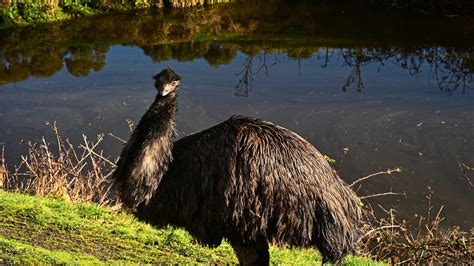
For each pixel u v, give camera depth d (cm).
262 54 2623
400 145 1786
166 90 819
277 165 757
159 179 817
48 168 1468
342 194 773
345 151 1582
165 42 2791
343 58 2578
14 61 2489
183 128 1870
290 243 759
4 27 2877
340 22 3133
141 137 821
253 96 2131
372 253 1202
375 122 1928
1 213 1082
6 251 862
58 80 2281
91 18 3088
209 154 790
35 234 1015
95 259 916
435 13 3238
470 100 2102
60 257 877
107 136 1817
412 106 2048
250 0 3544
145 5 3297
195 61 2527
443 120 1931
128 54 2603
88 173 1427
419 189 1555
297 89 2211
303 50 2680
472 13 3198
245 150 766
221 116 1964
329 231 745
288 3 3497
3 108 2006
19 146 1745
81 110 1994
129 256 973
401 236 1344
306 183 753
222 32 2967
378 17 3209
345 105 2061
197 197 798
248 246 788
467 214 1444
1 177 1443
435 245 1151
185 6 3347
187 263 966
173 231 1055
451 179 1602
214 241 809
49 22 2983
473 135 1825
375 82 2291
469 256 1115
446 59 2564
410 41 2811
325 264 841
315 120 1944
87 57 2555
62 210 1136
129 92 2147
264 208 756
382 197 1515
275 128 791
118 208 1170
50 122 1905
